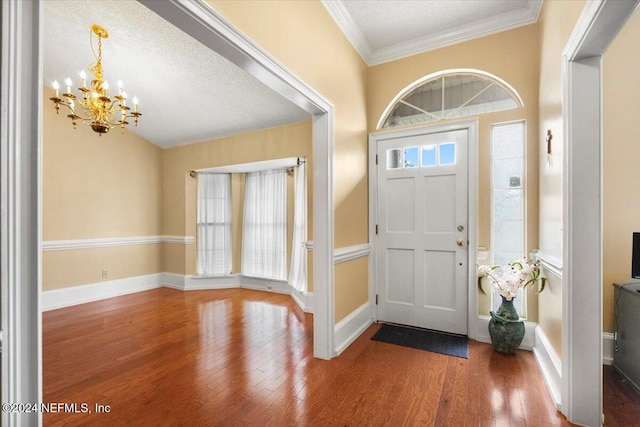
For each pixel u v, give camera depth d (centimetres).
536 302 254
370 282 321
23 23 79
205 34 143
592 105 158
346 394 190
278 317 343
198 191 491
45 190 382
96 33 274
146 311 367
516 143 270
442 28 285
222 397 188
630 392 190
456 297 288
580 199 160
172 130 450
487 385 199
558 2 188
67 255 398
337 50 263
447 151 293
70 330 305
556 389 184
